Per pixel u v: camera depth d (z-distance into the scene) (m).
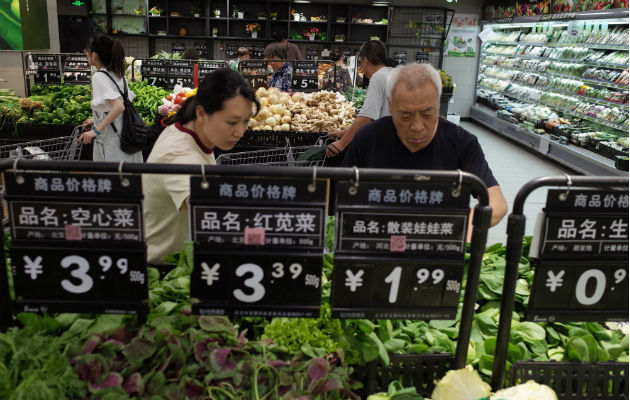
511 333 1.51
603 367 1.35
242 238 1.20
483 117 11.75
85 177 1.15
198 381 1.18
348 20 12.48
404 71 1.91
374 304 1.25
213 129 1.78
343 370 1.24
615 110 7.45
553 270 1.25
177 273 1.54
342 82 8.09
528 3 10.41
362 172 1.17
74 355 1.20
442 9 12.39
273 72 6.98
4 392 1.06
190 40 12.66
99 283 1.22
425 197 1.19
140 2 12.23
